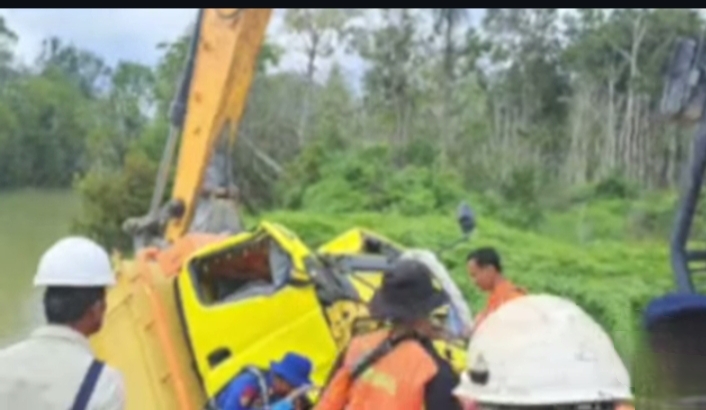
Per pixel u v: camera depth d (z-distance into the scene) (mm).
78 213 29844
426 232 27609
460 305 7000
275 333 6887
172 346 7164
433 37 39750
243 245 7309
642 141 35312
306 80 38250
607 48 37469
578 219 31109
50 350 3199
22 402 3119
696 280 4059
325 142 35500
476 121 38438
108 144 37500
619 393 1302
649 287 21703
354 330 3992
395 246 7781
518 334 1358
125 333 7516
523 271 23891
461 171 35688
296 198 31719
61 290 3217
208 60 9516
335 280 6809
